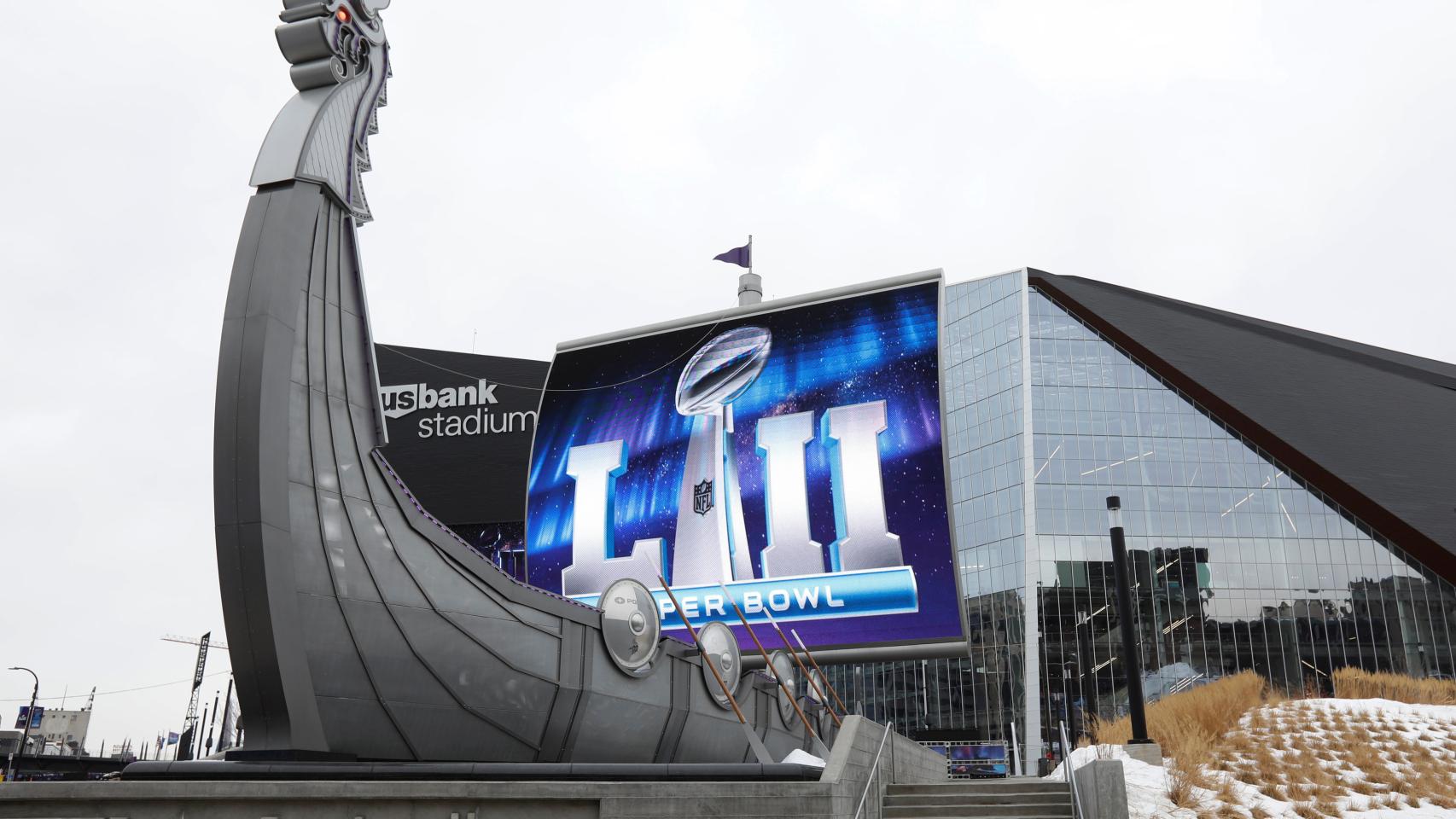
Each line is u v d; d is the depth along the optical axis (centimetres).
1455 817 1808
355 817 1117
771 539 4466
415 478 7906
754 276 5434
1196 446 7588
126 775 1252
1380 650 7044
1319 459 7169
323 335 1562
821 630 4269
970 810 1548
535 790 1105
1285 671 7025
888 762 1691
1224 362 8031
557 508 4919
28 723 6662
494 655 1680
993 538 7575
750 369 4791
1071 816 1528
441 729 1603
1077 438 7606
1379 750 2292
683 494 4694
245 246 1515
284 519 1411
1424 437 7675
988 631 7362
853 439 4478
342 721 1464
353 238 1650
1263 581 7231
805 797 1112
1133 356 7825
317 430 1514
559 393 5156
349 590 1497
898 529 4288
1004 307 8044
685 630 4469
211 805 1135
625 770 1239
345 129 1670
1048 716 6888
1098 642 7094
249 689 1379
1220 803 1845
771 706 2566
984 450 7838
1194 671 7031
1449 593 7038
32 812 1137
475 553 1703
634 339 5122
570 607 1844
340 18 1706
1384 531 7038
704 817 1099
